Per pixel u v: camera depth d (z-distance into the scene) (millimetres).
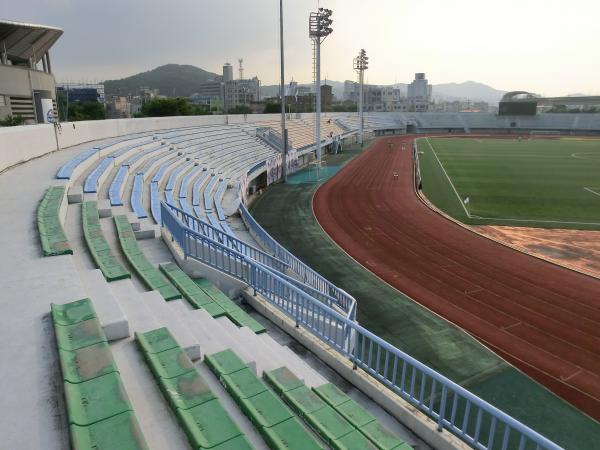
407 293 16625
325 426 5605
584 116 116875
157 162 27031
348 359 8375
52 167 16875
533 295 16438
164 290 8609
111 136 30516
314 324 9789
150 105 71250
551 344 13008
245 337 8070
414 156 63375
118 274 8047
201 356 6406
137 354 5691
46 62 45000
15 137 17203
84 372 4594
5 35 37125
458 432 6344
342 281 17828
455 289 17016
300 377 7270
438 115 127125
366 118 115812
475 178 43562
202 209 22219
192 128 43094
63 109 63844
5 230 9281
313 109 138250
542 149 72500
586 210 30234
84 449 3670
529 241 23312
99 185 17234
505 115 123250
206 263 10914
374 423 6035
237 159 39312
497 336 13461
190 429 4383
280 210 31016
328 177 45688
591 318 14625
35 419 4023
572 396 10617
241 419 5113
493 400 10414
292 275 16266
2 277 6945
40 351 4996
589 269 19156
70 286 6660
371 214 29594
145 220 14414
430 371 6578
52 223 9719
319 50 47188
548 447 5020
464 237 24078
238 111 112000
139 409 4738
